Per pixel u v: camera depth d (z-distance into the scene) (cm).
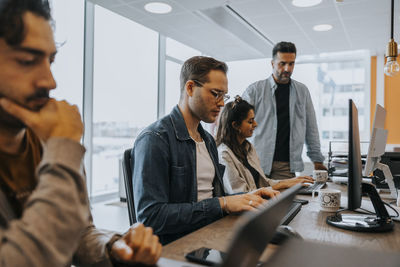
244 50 586
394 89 578
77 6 411
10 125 53
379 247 85
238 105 189
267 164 258
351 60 614
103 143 464
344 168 233
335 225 104
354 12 383
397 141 573
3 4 45
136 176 109
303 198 156
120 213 398
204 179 134
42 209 44
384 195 179
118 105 487
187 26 455
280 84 257
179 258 73
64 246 44
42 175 47
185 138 125
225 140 190
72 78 411
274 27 442
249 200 113
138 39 523
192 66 126
